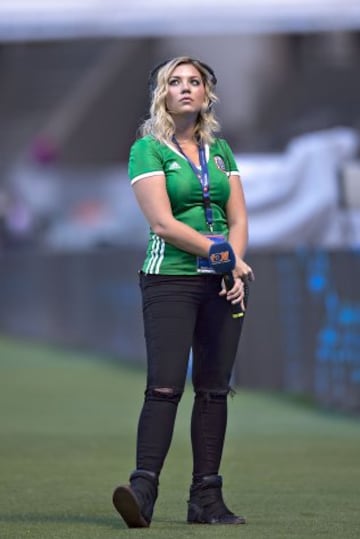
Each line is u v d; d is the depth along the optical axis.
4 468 23.80
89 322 51.31
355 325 33.47
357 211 42.66
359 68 88.06
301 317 36.53
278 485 21.25
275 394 37.56
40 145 89.81
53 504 19.00
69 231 65.94
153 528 16.14
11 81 96.31
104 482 21.72
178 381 16.09
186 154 16.31
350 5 61.72
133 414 34.88
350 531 16.06
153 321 16.12
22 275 56.62
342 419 33.41
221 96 90.69
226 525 16.45
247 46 92.06
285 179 43.59
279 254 37.19
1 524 16.86
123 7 61.78
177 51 92.81
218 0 62.22
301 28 62.81
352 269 33.59
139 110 92.50
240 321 16.42
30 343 54.00
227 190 16.44
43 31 61.56
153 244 16.28
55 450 26.94
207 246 15.84
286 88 88.88
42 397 38.78
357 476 22.53
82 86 93.88
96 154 91.44
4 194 67.94
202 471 16.69
